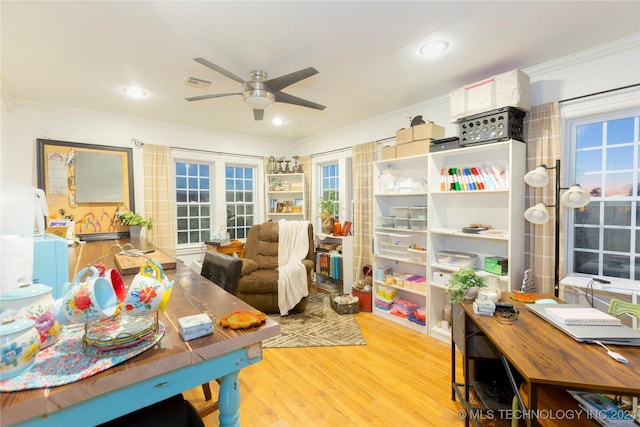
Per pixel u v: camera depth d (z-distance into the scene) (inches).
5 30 73.0
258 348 38.4
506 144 91.8
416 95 120.6
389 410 72.9
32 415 24.5
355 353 101.0
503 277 95.0
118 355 30.8
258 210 198.7
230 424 37.6
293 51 85.0
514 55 88.8
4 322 28.0
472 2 64.8
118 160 144.4
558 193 86.6
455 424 68.4
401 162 136.0
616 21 71.9
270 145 201.0
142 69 95.3
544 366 43.8
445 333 109.5
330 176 188.5
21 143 123.4
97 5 64.1
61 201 130.9
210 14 67.8
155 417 33.9
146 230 151.3
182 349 32.8
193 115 145.6
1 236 35.0
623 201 86.0
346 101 127.3
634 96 80.0
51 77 100.9
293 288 134.9
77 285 32.8
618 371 42.4
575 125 93.0
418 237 129.6
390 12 67.9
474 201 111.9
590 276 90.2
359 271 156.6
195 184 178.1
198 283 61.0
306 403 75.6
